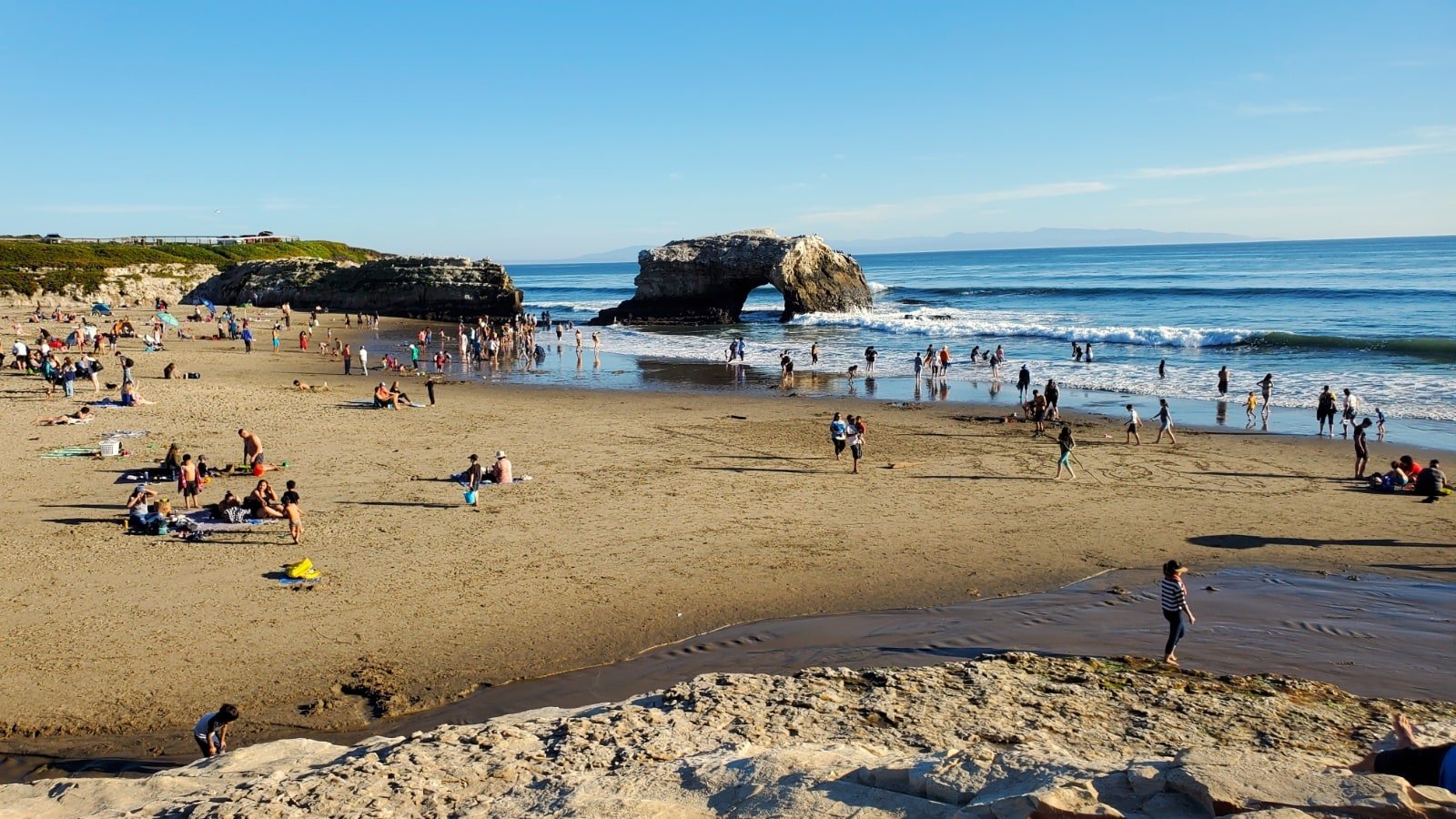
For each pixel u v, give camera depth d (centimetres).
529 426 3092
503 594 1563
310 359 5084
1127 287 11238
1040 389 3919
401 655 1328
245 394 3644
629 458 2608
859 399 3759
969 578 1656
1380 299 7781
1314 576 1639
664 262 8494
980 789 673
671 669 1295
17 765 1041
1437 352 4438
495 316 8481
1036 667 1224
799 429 3077
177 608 1483
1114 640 1371
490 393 3919
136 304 8850
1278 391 3656
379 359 5238
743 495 2202
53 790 880
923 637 1400
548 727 1002
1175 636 1270
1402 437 2811
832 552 1788
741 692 1118
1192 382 3975
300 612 1473
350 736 1106
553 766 861
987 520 2003
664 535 1888
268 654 1324
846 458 2628
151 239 11356
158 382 3900
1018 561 1738
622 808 706
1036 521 1995
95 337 5019
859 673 1199
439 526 1930
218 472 2325
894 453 2692
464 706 1185
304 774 866
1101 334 5559
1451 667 1250
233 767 918
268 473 2359
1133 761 752
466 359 5269
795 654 1340
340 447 2695
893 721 1016
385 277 8762
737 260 8275
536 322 8519
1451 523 1931
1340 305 7419
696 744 927
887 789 708
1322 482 2298
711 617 1480
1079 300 9300
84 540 1800
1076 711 1062
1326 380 3828
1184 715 1051
